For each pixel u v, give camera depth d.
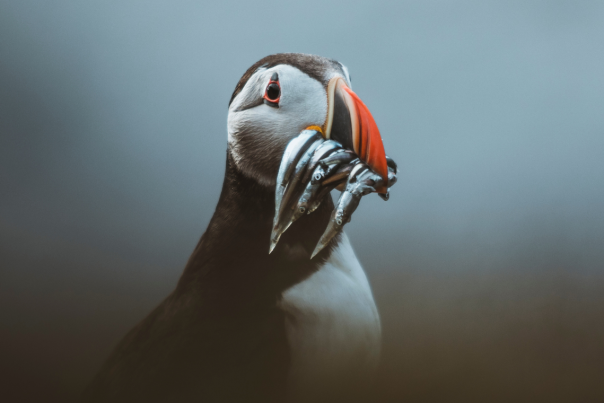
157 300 11.16
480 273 9.84
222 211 4.72
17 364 7.61
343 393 4.26
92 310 10.28
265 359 4.10
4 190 13.91
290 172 3.79
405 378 4.94
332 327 4.23
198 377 4.12
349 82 4.26
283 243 4.45
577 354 6.08
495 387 5.23
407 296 8.79
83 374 7.46
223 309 4.38
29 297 10.64
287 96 4.16
